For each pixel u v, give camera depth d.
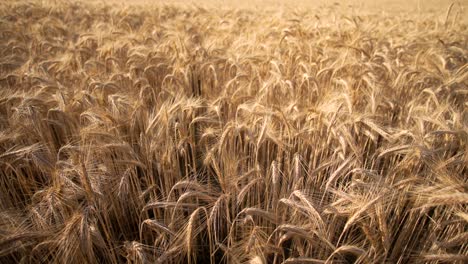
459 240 2.07
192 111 4.00
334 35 7.42
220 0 25.30
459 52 5.94
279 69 4.93
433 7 19.42
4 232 2.12
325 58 5.54
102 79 5.07
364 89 4.53
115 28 8.51
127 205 3.23
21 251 2.43
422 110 3.73
